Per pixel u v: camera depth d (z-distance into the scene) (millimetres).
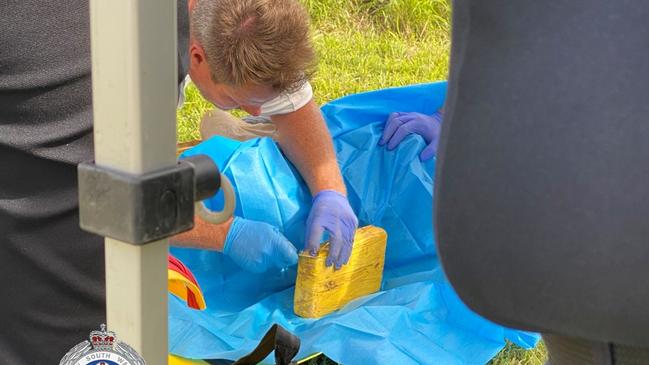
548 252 620
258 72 1634
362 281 1820
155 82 716
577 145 603
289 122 1886
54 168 978
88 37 962
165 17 711
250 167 1807
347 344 1575
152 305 766
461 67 651
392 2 3801
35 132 961
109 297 773
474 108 641
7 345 1053
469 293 672
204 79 1746
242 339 1590
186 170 756
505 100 625
